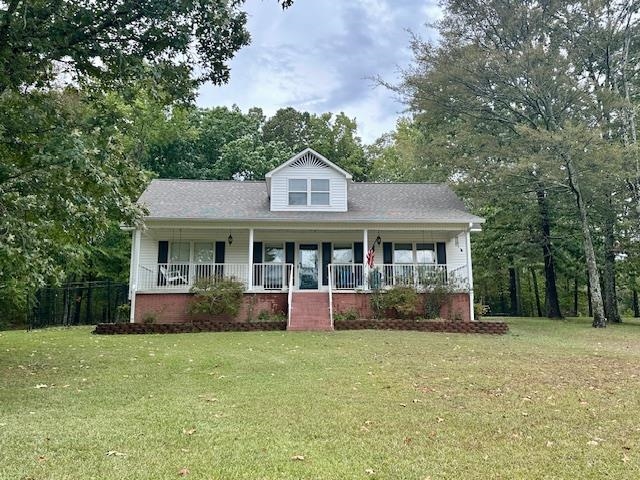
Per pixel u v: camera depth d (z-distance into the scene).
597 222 20.61
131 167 9.56
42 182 8.03
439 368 8.02
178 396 6.05
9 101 8.39
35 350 10.19
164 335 13.28
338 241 18.92
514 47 19.11
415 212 17.83
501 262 25.11
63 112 8.28
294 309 15.65
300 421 4.91
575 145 16.16
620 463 3.83
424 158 20.05
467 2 18.81
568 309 32.56
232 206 17.97
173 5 7.67
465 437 4.45
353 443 4.25
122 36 8.08
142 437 4.37
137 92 9.37
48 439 4.30
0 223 7.92
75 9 7.73
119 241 24.56
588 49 19.17
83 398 5.95
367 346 10.61
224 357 9.11
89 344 11.20
